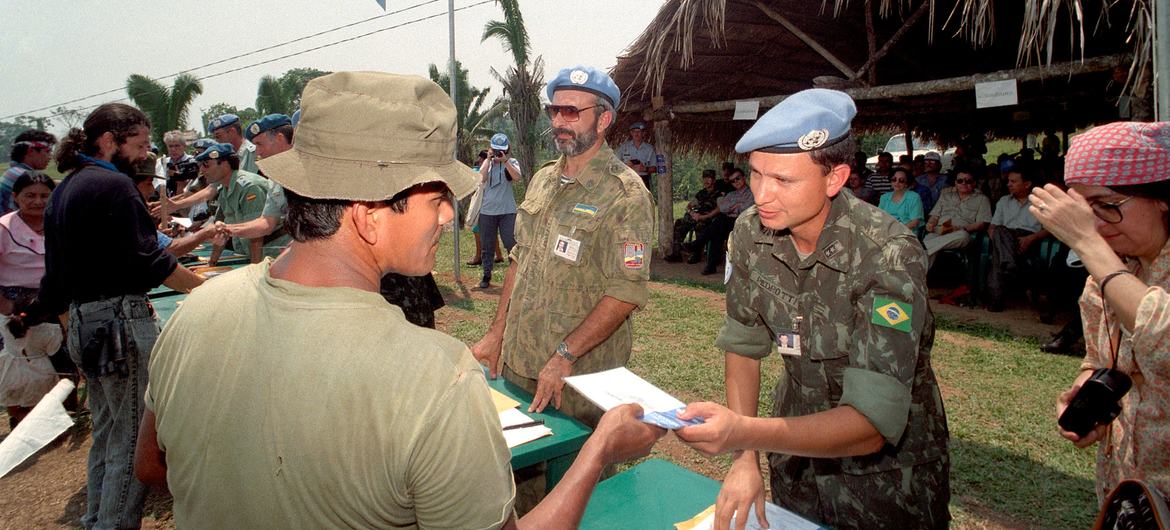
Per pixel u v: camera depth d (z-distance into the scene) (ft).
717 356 18.80
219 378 3.05
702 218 34.40
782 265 5.61
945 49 35.76
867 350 4.95
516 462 6.33
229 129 19.83
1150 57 16.89
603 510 5.45
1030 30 17.76
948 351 19.02
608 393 5.02
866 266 5.04
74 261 8.89
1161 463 5.00
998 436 13.14
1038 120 45.57
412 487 2.86
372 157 3.08
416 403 2.83
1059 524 10.20
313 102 3.12
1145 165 4.77
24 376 13.52
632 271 7.74
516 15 49.37
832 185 4.98
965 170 27.22
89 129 9.15
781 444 4.68
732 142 44.29
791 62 35.22
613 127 38.32
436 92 3.35
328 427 2.81
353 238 3.25
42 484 12.66
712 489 5.76
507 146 27.58
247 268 3.53
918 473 5.44
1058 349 18.89
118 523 9.27
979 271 24.67
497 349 9.15
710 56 32.42
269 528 2.95
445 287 28.96
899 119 46.85
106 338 9.00
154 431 3.77
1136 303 4.73
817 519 5.87
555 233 8.41
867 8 27.12
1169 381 4.81
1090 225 4.99
